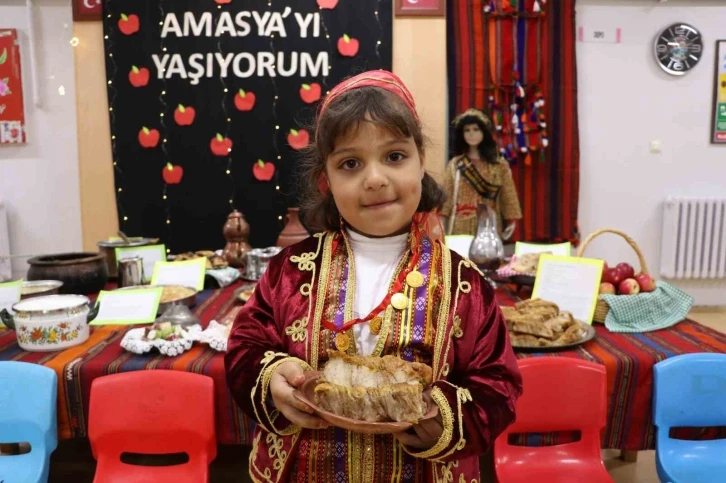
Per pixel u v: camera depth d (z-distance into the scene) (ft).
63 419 4.33
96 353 4.56
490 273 6.54
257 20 10.86
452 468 2.64
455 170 10.66
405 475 2.57
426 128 3.67
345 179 2.46
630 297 5.15
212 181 11.28
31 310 4.55
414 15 10.84
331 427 2.60
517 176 11.76
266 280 2.89
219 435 4.35
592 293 5.27
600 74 11.86
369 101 2.36
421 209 2.87
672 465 4.14
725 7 11.73
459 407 2.29
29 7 10.94
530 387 4.23
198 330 4.79
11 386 4.16
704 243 12.35
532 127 11.48
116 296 5.59
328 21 10.87
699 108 12.07
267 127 11.14
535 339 4.58
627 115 12.04
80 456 6.70
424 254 2.72
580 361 4.25
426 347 2.50
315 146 2.72
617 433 4.41
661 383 4.21
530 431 4.29
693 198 12.19
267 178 11.26
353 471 2.57
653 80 11.93
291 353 2.63
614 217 12.41
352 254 2.75
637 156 12.21
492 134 10.54
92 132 11.10
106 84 10.96
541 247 7.11
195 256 7.73
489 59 11.22
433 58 10.96
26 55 11.27
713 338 4.82
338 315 2.58
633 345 4.64
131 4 10.77
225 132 11.14
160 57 10.91
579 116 12.00
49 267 6.15
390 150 2.41
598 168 12.20
